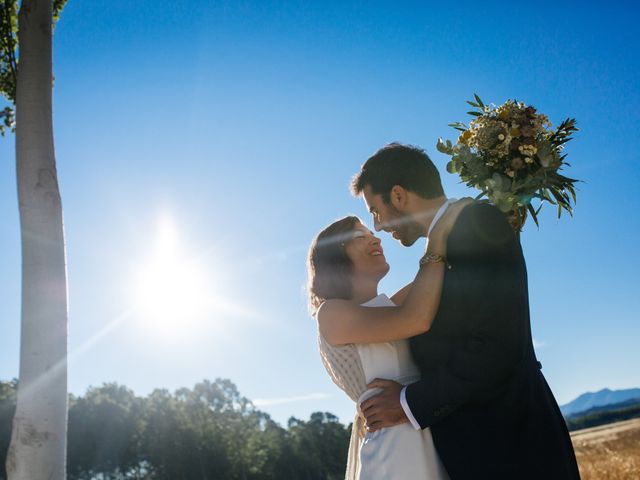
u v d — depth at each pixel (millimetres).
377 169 3004
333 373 3047
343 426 128375
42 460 3715
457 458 2564
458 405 2572
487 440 2555
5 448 73688
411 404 2625
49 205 4086
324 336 2945
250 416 123812
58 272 4012
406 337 2742
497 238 2652
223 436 100000
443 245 2758
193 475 91688
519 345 2543
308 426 127562
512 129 3074
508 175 3082
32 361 3842
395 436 2684
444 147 3264
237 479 97438
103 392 97625
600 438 21734
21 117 4215
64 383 3891
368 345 2891
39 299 3920
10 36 5879
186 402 102938
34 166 4121
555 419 2711
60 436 3812
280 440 121500
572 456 2750
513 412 2574
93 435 86438
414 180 2969
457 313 2646
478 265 2621
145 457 89250
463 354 2559
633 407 53906
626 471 14461
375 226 3105
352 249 3100
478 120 3279
